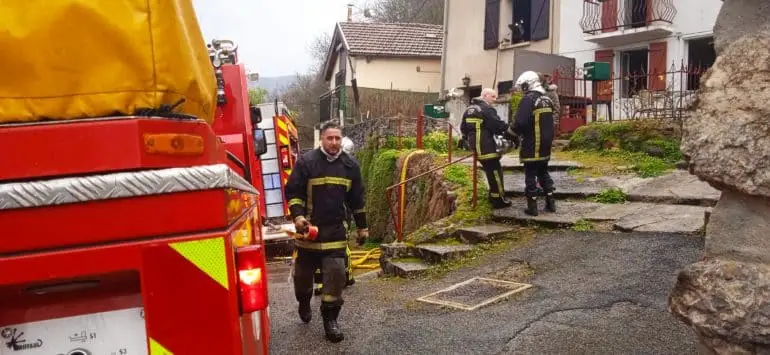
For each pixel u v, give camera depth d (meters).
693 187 8.01
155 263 2.17
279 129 9.73
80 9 2.16
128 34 2.21
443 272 6.90
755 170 2.28
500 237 7.51
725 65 2.44
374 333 5.29
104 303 2.27
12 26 2.12
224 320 2.23
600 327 4.72
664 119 10.75
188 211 2.20
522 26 18.89
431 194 10.78
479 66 20.58
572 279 5.85
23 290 2.21
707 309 2.39
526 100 7.77
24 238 2.06
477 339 4.82
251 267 2.47
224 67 6.79
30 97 2.16
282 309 6.32
